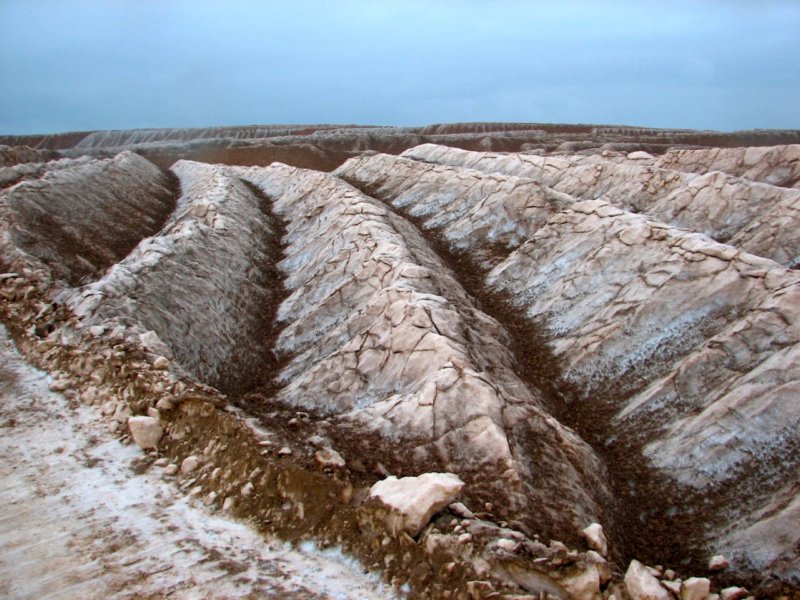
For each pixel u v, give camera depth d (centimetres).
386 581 708
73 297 1484
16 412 1076
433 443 1067
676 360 1379
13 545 746
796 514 959
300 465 893
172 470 933
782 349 1227
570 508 955
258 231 2708
